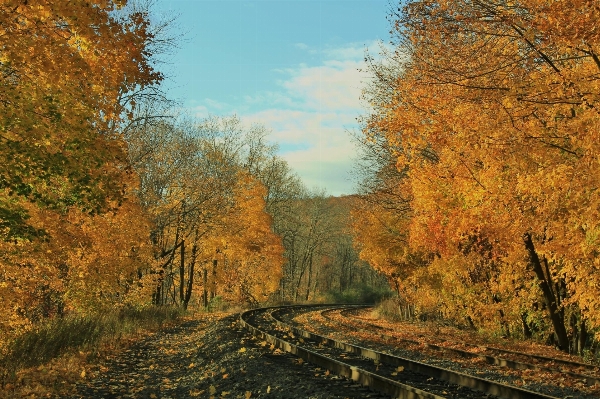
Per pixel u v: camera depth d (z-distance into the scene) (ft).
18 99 31.22
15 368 37.35
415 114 49.85
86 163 34.53
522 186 40.27
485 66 38.34
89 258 58.54
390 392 27.96
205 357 45.88
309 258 259.80
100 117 39.09
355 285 283.38
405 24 41.01
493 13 35.42
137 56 35.37
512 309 71.72
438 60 41.81
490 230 51.03
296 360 40.63
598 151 33.27
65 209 44.21
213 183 113.70
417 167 55.83
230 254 134.82
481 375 37.24
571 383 33.88
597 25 30.14
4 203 34.47
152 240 103.14
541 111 38.55
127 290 83.71
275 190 185.37
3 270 45.70
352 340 61.82
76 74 31.81
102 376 37.27
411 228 72.64
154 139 91.61
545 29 31.63
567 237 43.93
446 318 95.45
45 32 30.99
